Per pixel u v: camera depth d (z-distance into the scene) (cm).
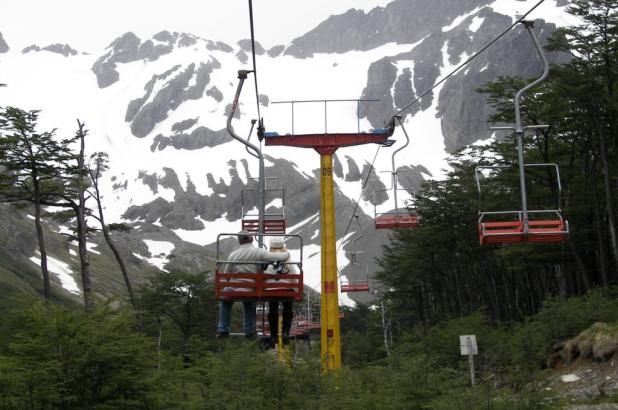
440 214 6425
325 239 2881
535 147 5088
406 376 2184
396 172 3959
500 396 1939
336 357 2744
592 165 4831
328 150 2947
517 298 7244
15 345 1739
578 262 4722
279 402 1883
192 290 6656
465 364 2294
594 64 4388
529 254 5200
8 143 5138
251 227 3080
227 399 1814
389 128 2989
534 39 2075
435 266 7300
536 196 5244
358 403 1981
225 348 2003
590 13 4288
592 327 3356
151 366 1892
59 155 5350
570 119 4606
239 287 1575
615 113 4466
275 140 2961
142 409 1812
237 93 2275
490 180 5284
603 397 2709
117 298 2039
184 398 1864
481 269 7112
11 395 1664
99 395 1755
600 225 4675
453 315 7800
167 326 6531
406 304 9019
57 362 1706
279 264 1590
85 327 1784
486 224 2100
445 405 1895
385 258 8506
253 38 1892
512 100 4788
